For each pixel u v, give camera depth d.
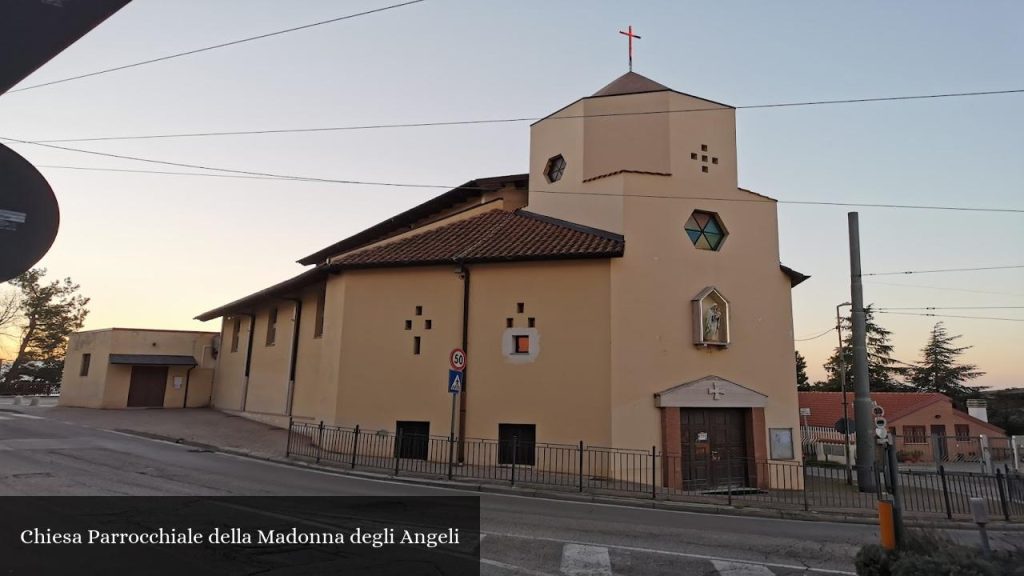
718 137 19.36
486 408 17.25
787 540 9.85
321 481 13.42
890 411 43.41
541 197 21.20
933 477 17.02
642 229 17.59
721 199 18.78
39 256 2.27
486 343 17.69
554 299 17.33
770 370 18.16
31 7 2.08
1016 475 15.05
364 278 19.59
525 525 9.88
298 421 22.42
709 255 18.17
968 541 10.91
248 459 16.53
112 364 30.14
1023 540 11.17
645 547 8.82
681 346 17.12
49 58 2.10
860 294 18.03
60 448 16.17
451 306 18.36
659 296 17.25
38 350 49.62
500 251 18.11
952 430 42.75
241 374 29.06
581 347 16.75
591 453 15.94
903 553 6.65
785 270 19.12
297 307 24.42
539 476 15.38
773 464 15.75
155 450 16.89
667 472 15.90
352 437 18.33
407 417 18.03
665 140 18.80
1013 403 62.25
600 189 18.52
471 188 23.23
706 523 11.14
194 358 32.69
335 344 19.75
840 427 21.09
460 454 17.14
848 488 17.75
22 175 2.29
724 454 16.97
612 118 19.58
